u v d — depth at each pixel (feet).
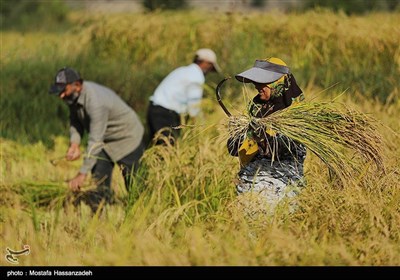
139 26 116.47
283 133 47.80
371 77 86.28
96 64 110.73
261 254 43.04
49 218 63.26
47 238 56.13
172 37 114.01
